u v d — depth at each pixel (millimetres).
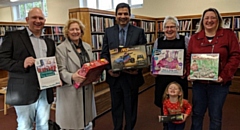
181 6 5688
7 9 10555
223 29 1942
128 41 2244
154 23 5676
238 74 4711
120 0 7082
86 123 2164
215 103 1981
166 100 2229
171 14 5895
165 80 2305
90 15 3303
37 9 1852
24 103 1833
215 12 1901
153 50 2283
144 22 5133
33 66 1841
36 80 1866
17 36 1801
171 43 2244
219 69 1904
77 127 2061
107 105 3604
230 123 3068
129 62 2156
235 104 3924
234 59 1870
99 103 3404
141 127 3002
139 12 6504
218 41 1899
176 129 2248
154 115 3453
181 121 2084
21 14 10266
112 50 2150
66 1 8023
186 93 2275
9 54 1764
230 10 5027
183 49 2164
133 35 2258
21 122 1948
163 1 5965
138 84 2373
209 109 2053
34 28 1851
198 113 2115
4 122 3285
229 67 1864
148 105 3963
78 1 7668
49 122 2104
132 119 2404
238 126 2965
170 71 2203
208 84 1983
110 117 3381
